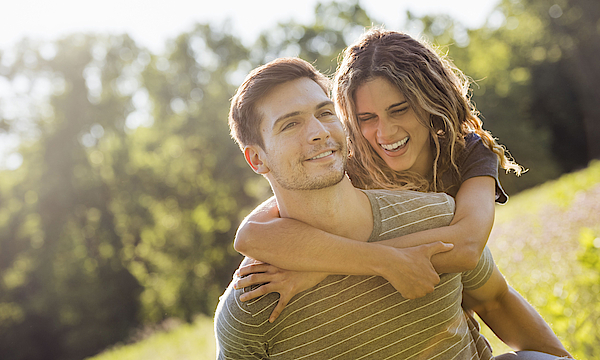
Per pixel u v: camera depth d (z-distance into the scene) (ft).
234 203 105.91
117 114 103.55
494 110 110.32
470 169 8.34
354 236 6.41
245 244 6.41
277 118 6.03
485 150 8.46
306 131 6.00
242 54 114.21
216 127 103.60
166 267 99.66
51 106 101.71
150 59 109.91
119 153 100.17
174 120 105.81
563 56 122.42
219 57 113.29
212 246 102.73
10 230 95.20
